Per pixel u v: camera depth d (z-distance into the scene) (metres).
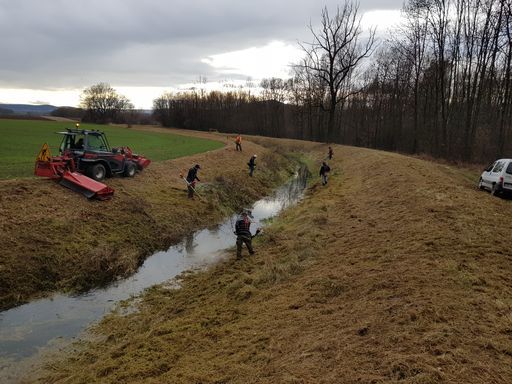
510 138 35.22
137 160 21.52
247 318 8.83
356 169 29.83
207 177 25.31
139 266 13.30
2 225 12.30
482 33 35.25
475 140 37.22
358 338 6.84
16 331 9.11
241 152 37.81
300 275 11.03
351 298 8.76
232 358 7.02
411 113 59.41
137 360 7.52
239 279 11.47
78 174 16.41
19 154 27.00
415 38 44.53
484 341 6.32
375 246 11.99
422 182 19.50
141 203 17.11
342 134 76.75
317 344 6.86
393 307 7.73
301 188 28.59
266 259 13.16
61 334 9.02
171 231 16.34
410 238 11.95
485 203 15.72
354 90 66.31
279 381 5.95
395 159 29.16
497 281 8.73
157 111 115.94
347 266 10.77
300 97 80.44
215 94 107.12
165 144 45.19
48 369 7.74
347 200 19.56
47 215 13.70
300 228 15.93
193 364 7.08
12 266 11.11
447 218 13.42
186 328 8.73
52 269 11.66
